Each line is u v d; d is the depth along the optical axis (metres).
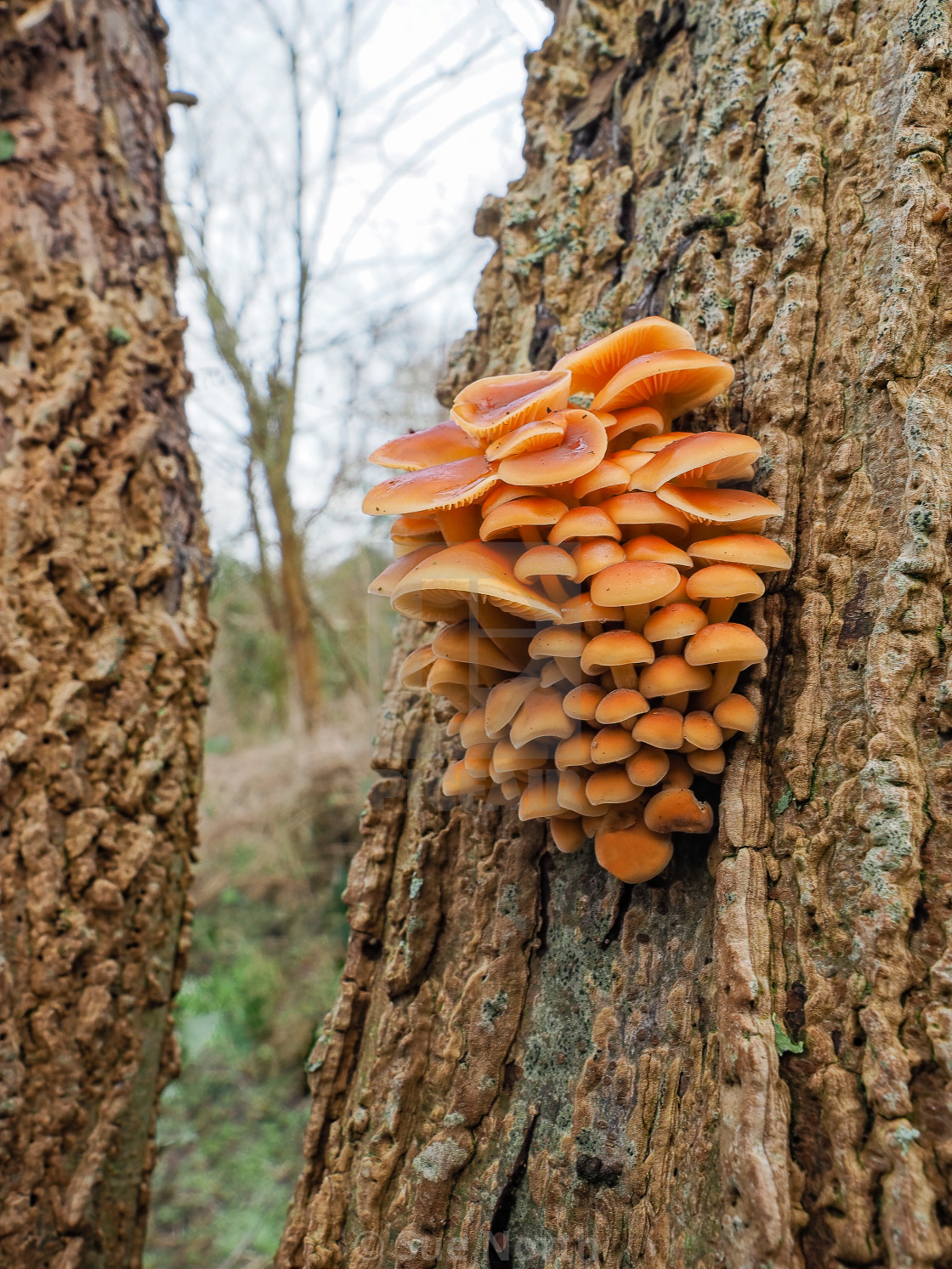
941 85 0.33
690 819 0.30
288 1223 0.39
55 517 0.51
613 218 0.43
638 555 0.30
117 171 0.57
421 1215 0.35
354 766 1.49
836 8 0.36
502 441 0.32
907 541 0.30
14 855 0.47
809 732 0.31
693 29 0.42
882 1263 0.25
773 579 0.33
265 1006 1.13
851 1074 0.27
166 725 0.54
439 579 0.30
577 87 0.46
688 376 0.33
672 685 0.30
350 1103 0.39
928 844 0.28
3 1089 0.45
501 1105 0.36
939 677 0.29
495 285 0.47
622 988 0.34
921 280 0.32
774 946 0.30
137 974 0.51
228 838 1.45
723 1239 0.27
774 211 0.36
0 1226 0.45
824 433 0.33
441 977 0.39
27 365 0.52
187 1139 0.93
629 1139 0.32
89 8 0.57
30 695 0.49
